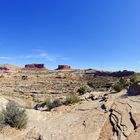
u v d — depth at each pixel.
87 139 10.13
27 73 148.25
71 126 11.52
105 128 10.67
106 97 15.64
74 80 120.31
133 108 11.77
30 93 81.94
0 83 109.81
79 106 15.38
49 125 12.15
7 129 12.35
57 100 21.22
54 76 133.62
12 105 13.74
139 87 14.45
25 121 12.91
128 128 10.22
